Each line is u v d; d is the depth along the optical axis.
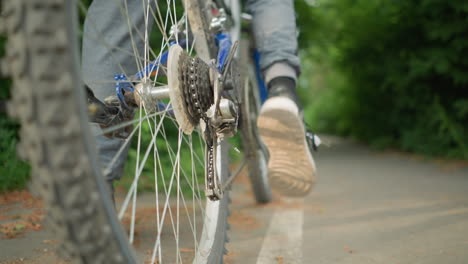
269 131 2.08
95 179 0.74
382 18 9.48
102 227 0.75
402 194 4.17
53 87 0.68
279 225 2.86
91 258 0.75
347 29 10.21
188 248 2.05
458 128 7.89
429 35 7.73
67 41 0.71
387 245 2.29
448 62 7.57
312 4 9.84
